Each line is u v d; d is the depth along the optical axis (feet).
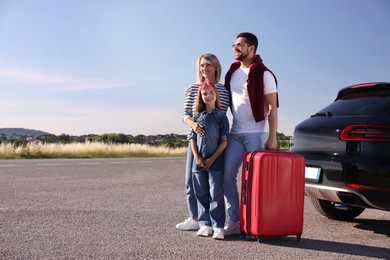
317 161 15.90
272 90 14.64
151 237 14.03
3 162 45.52
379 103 15.35
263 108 14.64
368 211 21.08
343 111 16.19
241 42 14.78
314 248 13.28
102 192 23.99
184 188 26.50
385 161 14.20
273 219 13.43
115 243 13.11
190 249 12.64
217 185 14.42
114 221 16.37
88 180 29.55
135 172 36.45
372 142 14.52
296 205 13.76
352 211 18.60
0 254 11.69
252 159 13.57
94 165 42.86
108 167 40.86
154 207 19.66
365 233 16.01
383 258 12.37
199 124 14.51
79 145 70.85
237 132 14.89
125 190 25.08
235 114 15.01
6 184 26.23
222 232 14.08
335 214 18.44
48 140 71.92
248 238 14.32
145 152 78.95
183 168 41.39
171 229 15.29
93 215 17.39
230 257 11.89
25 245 12.67
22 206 18.94
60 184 26.91
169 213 18.29
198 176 14.67
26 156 61.62
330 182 15.47
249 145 14.67
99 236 13.96
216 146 14.53
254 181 13.46
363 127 14.85
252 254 12.26
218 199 14.40
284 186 13.56
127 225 15.74
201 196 14.73
